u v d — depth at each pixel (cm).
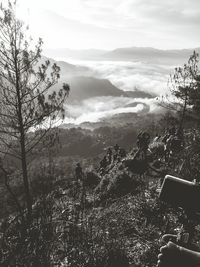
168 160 1345
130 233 665
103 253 498
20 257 368
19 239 381
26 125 1238
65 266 439
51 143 1148
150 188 1026
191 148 1153
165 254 116
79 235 481
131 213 788
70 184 1617
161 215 721
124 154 2170
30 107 1234
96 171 2283
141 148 1530
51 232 407
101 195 1307
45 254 382
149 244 595
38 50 1241
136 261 538
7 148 1227
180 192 131
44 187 484
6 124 1226
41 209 420
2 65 1197
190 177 736
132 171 1396
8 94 1212
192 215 130
